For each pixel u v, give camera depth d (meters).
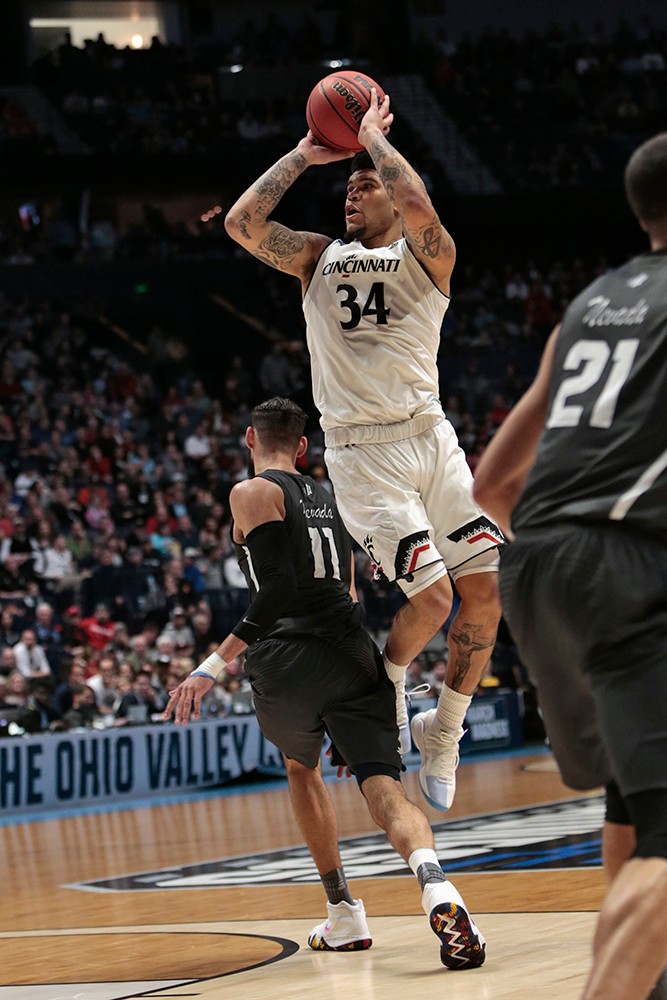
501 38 25.39
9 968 3.79
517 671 16.25
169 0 25.36
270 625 3.64
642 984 1.83
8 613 13.20
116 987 3.33
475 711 15.10
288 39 25.00
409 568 3.73
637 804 1.97
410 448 3.78
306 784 3.85
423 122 23.97
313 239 3.94
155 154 21.73
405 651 3.86
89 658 12.82
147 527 15.84
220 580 15.15
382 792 3.58
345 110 3.83
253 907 4.87
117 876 6.38
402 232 3.89
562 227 23.83
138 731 12.11
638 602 2.03
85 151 21.56
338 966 3.48
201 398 19.39
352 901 3.81
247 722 13.12
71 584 14.25
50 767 11.41
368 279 3.77
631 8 26.91
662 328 2.12
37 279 20.62
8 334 19.41
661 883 1.87
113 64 23.22
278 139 22.58
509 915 4.12
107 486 16.72
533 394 2.36
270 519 3.71
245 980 3.33
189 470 17.94
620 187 23.34
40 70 22.77
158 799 11.88
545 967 3.20
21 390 18.08
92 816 10.39
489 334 22.17
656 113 24.45
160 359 20.84
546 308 22.81
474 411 21.03
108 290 21.11
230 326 21.91
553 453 2.19
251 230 3.86
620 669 2.04
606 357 2.19
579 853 5.77
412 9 26.53
